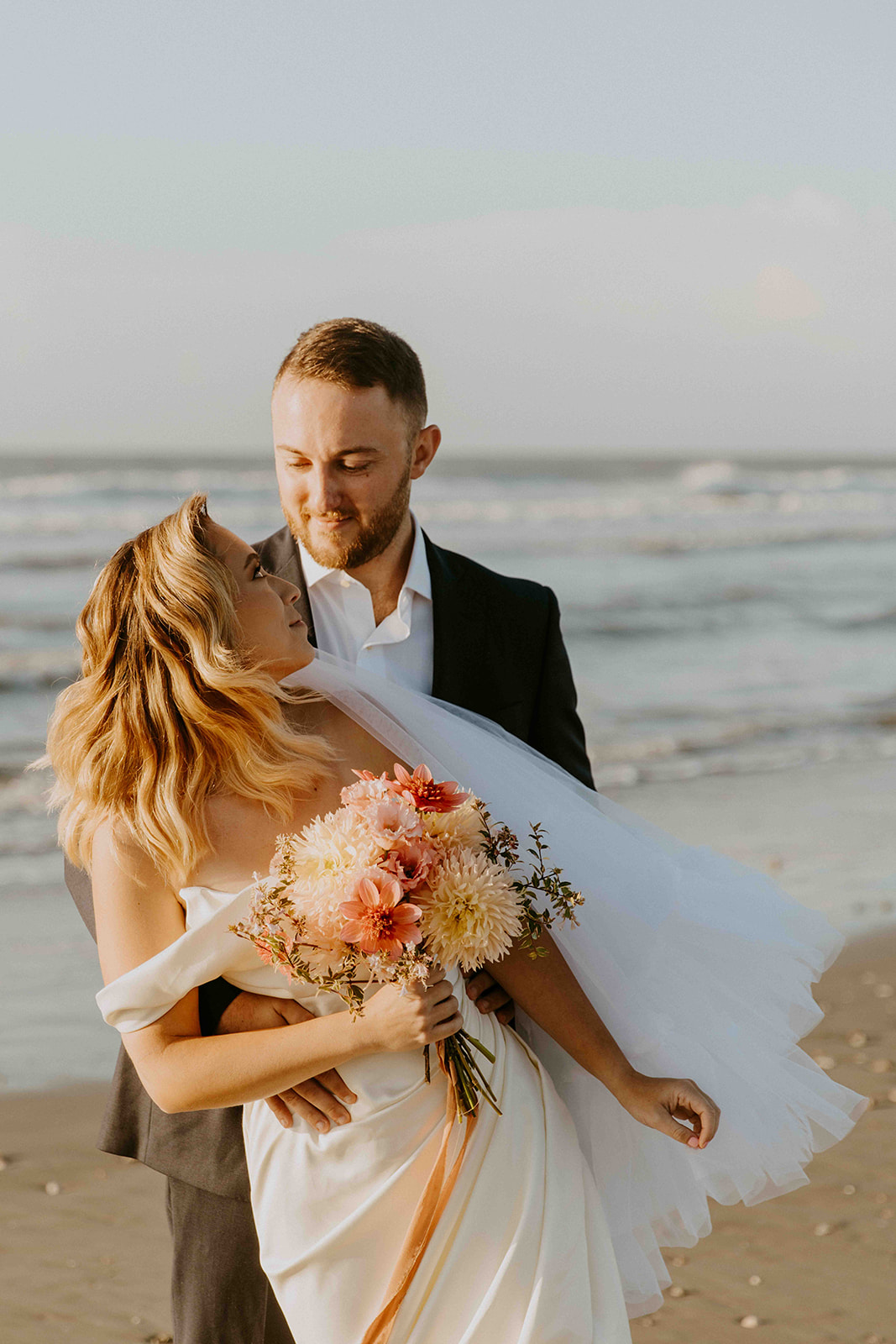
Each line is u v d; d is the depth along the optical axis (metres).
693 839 8.62
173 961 2.02
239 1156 2.43
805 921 2.65
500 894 1.95
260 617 2.23
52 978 6.14
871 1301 3.56
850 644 17.56
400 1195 2.06
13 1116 4.77
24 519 25.42
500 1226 2.07
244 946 2.06
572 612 19.11
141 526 24.64
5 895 7.48
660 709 13.38
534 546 26.19
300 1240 2.09
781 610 20.05
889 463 68.81
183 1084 2.02
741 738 12.16
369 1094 2.07
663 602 20.16
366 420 2.53
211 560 2.17
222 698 2.13
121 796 2.11
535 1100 2.21
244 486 32.62
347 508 2.57
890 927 6.92
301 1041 1.99
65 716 2.20
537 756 2.69
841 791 10.20
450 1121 2.06
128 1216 4.12
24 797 9.77
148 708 2.12
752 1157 2.41
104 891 2.12
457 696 2.83
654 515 33.38
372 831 1.93
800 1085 2.46
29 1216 4.09
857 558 26.16
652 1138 2.42
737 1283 3.66
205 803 2.13
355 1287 2.06
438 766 2.39
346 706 2.40
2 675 13.39
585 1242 2.15
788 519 33.56
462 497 36.41
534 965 2.30
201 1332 2.50
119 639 2.16
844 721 13.02
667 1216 2.47
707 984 2.48
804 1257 3.80
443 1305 2.04
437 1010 1.96
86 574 19.16
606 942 2.41
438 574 2.88
